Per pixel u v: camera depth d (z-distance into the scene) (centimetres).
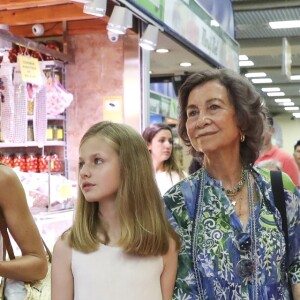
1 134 381
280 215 155
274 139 710
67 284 149
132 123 441
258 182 160
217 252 148
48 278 183
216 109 155
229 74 158
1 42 356
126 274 144
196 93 157
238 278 146
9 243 175
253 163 163
